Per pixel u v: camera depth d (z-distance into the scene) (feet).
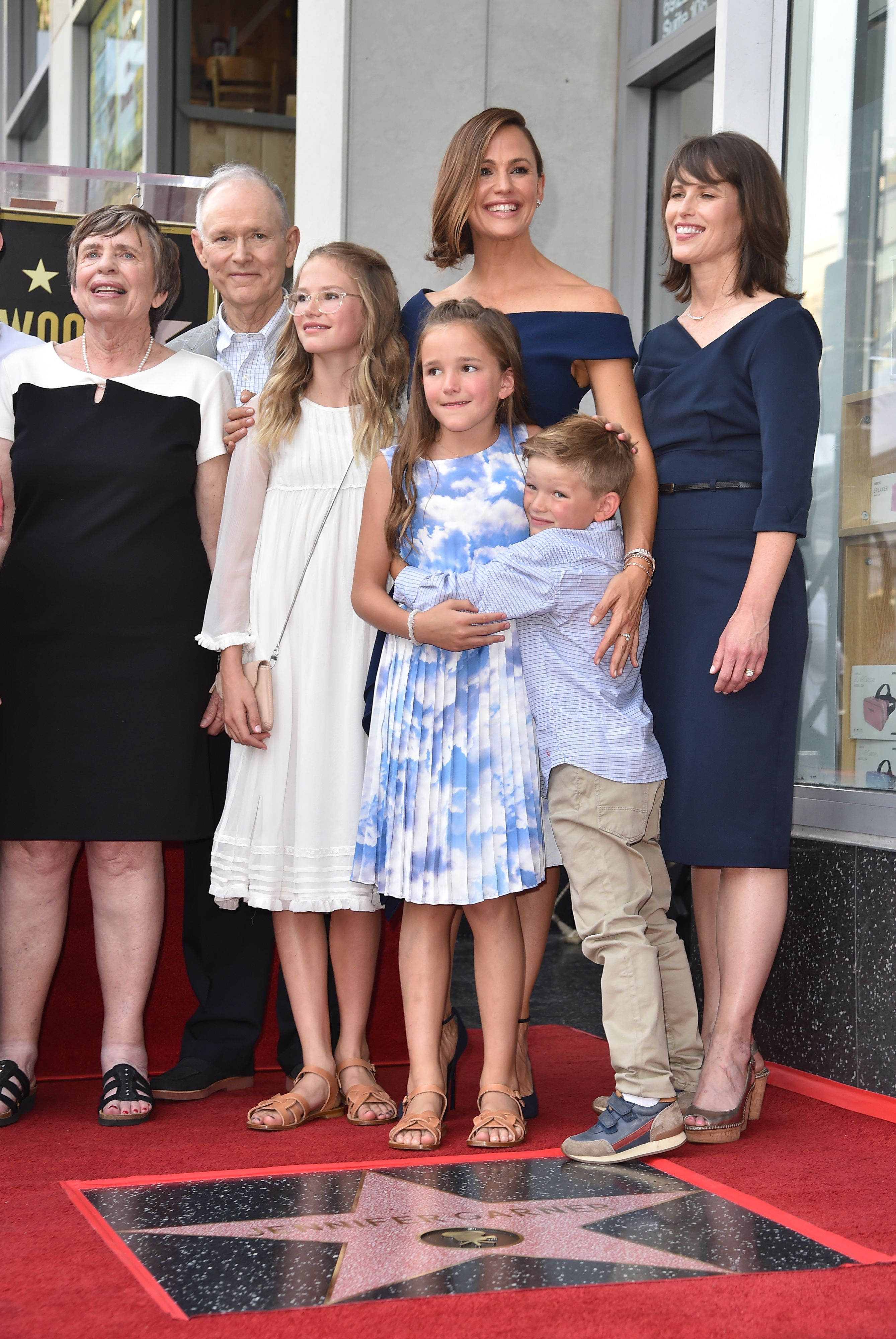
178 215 11.82
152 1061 9.25
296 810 7.84
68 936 9.16
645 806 7.25
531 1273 5.25
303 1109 7.80
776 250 7.85
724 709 7.48
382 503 7.68
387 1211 6.02
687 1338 4.66
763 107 10.76
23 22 30.81
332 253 8.12
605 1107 7.61
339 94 15.79
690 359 7.89
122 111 24.26
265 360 10.11
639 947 7.07
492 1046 7.49
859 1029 8.55
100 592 8.01
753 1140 7.52
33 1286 5.10
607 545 7.39
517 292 8.39
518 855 7.28
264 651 7.99
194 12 22.72
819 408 7.64
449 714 7.42
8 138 31.37
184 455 8.23
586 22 16.49
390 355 8.21
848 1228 5.89
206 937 9.14
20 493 8.12
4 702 8.02
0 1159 7.04
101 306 8.04
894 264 9.38
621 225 16.67
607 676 7.31
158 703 8.09
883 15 9.60
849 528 9.66
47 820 7.93
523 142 8.23
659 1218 5.95
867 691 9.32
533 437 7.41
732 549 7.63
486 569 7.26
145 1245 5.55
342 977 8.27
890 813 8.58
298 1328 4.71
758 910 7.57
